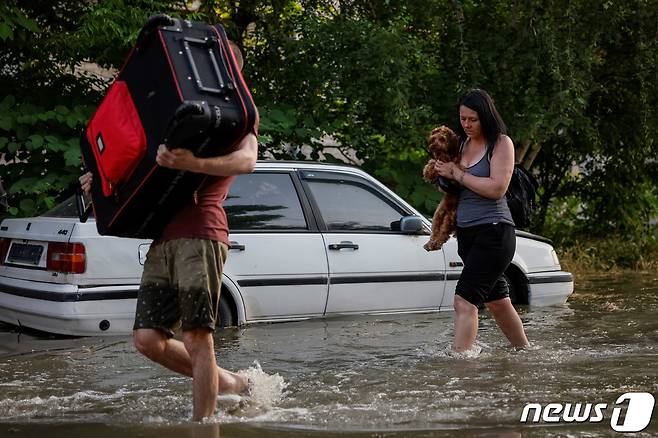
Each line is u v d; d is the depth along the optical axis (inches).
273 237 365.7
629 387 246.2
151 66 197.9
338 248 377.4
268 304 362.9
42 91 497.0
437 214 307.0
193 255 205.9
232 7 561.9
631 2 594.2
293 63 544.1
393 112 519.2
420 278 393.4
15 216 459.8
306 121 520.4
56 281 335.3
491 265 293.4
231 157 197.0
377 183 399.5
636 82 639.8
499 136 292.5
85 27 465.1
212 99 192.1
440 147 299.0
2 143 456.1
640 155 676.1
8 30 451.2
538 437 195.0
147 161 196.4
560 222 713.0
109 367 281.3
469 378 259.4
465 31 581.6
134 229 208.1
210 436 195.8
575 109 560.1
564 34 561.9
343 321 370.6
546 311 406.9
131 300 337.1
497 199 290.4
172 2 516.4
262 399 232.5
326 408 222.4
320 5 565.9
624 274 589.6
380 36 518.0
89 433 199.8
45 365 285.0
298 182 380.2
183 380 261.0
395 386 249.3
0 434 199.6
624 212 697.6
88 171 215.5
